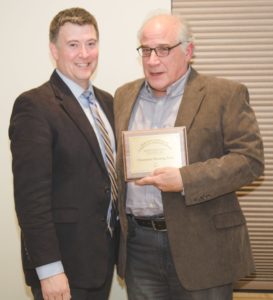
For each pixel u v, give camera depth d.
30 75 2.45
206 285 1.52
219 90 1.55
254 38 2.54
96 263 1.55
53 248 1.45
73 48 1.58
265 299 2.80
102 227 1.58
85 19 1.57
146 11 2.38
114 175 1.66
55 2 2.39
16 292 2.61
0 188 2.54
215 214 1.55
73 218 1.51
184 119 1.53
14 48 2.43
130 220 1.70
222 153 1.56
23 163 1.45
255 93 2.61
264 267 2.84
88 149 1.54
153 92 1.67
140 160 1.54
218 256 1.53
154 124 1.64
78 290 1.57
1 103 2.47
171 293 1.71
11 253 2.58
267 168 2.67
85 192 1.53
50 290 1.46
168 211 1.53
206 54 2.57
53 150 1.51
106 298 1.76
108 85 2.45
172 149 1.52
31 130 1.46
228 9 2.52
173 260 1.53
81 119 1.55
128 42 2.41
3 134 2.50
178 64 1.58
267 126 2.64
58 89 1.58
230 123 1.49
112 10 2.39
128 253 1.76
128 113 1.68
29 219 1.44
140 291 1.75
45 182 1.46
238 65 2.58
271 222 2.73
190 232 1.52
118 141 1.66
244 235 1.62
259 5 2.51
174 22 1.56
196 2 2.52
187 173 1.44
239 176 1.46
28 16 2.40
